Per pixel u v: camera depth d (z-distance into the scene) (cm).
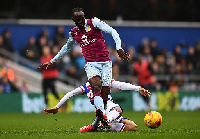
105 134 2300
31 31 6925
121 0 8281
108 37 7075
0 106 6062
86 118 4506
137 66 6594
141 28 7481
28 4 7919
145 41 7469
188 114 5450
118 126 2566
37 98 6134
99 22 2556
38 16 7844
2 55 6669
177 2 8625
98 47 2570
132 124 2569
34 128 3120
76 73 6744
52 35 6931
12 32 6875
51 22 7188
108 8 8194
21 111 6109
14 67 6625
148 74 6600
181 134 2327
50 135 2314
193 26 7650
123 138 2095
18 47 6881
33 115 5247
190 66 7375
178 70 7256
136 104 6538
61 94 6147
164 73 7019
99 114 2341
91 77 2533
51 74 5925
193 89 7281
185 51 7481
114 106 2503
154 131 2578
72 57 6762
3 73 6350
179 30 7625
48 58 6047
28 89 6675
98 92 2494
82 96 6275
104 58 2577
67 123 3669
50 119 4356
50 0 8025
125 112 5916
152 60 7119
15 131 2759
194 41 7644
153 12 8388
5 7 7856
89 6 8138
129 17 8250
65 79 6706
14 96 6119
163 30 7550
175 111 6400
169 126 3247
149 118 2612
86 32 2573
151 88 6638
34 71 6738
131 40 7444
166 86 7012
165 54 7131
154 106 6612
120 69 6800
